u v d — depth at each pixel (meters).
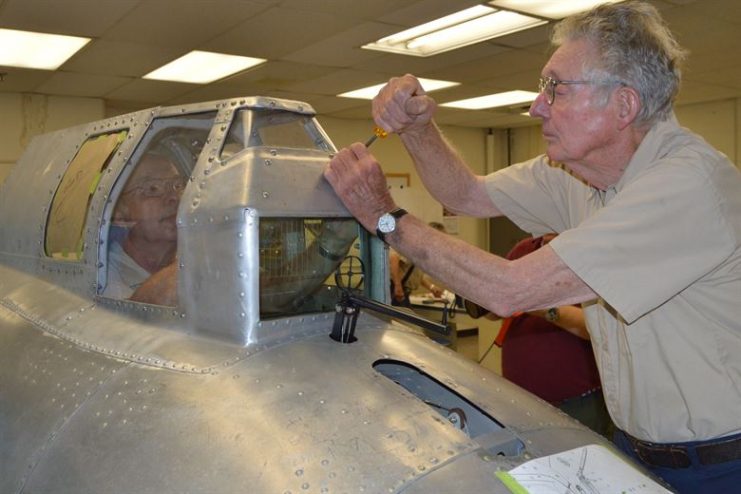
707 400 1.23
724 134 7.65
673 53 1.24
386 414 1.11
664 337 1.25
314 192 1.38
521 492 0.98
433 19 4.36
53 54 5.03
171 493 1.04
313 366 1.22
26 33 4.48
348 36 4.71
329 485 0.97
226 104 1.47
